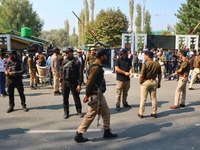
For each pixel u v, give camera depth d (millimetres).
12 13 49938
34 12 53344
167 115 6461
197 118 6172
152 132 5168
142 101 6184
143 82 6152
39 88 11180
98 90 4547
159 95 9180
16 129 5430
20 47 25641
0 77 9031
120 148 4371
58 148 4391
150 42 19859
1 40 18672
